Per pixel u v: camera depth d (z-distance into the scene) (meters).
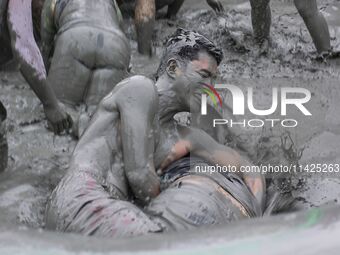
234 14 6.65
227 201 2.62
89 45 4.12
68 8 4.39
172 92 3.01
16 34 3.51
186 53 3.04
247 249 0.74
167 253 0.75
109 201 2.37
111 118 2.77
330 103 4.56
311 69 5.41
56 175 3.53
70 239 0.82
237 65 5.45
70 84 4.13
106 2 4.51
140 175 2.68
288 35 6.13
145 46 5.57
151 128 2.76
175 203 2.47
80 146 2.74
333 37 6.05
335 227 0.76
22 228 0.88
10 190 3.29
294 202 3.16
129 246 0.78
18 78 5.08
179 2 6.38
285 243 0.74
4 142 3.56
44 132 4.11
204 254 0.74
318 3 7.08
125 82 2.83
